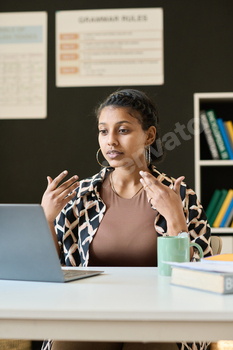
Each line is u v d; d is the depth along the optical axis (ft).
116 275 3.18
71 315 2.05
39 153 9.23
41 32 9.26
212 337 2.03
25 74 9.26
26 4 9.31
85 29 9.20
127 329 2.05
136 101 4.33
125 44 9.12
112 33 9.14
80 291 2.57
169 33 9.09
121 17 9.13
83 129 9.20
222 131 8.32
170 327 2.04
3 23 9.32
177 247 3.10
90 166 9.16
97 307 2.11
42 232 2.76
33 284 2.86
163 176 4.71
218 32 9.06
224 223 8.18
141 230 4.25
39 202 9.18
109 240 4.23
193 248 3.84
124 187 4.57
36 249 2.85
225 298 2.32
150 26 9.10
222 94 8.39
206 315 2.01
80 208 4.53
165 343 3.05
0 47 9.30
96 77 9.16
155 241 4.20
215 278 2.46
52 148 9.22
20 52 9.29
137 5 9.12
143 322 2.05
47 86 9.27
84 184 4.65
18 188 9.22
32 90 9.25
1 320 2.12
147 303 2.20
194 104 8.87
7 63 9.29
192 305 2.14
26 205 2.72
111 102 4.32
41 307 2.13
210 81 9.04
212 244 4.69
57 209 4.01
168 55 9.09
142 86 9.10
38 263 2.89
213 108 9.26
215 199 8.28
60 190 4.01
